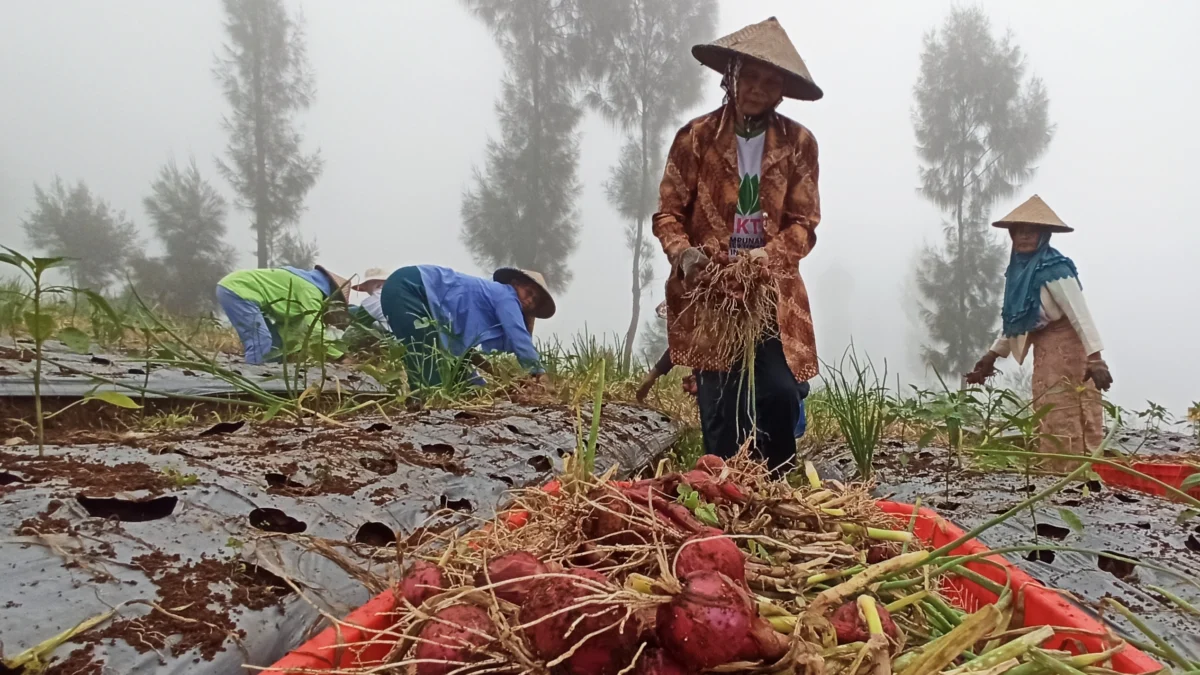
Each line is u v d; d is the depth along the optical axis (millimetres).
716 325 2969
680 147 3484
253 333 6133
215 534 1487
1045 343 4797
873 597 1279
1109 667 1194
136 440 2166
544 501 1596
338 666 999
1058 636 1298
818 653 1021
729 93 3395
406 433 2902
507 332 5879
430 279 5809
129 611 1172
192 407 3270
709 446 3451
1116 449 4301
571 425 3832
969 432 4102
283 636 1260
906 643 1334
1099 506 2666
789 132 3422
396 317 5680
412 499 2100
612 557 1321
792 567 1372
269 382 4082
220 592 1293
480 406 4043
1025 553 2131
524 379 5203
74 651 1054
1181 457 4195
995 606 1034
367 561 1599
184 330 7605
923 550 1540
